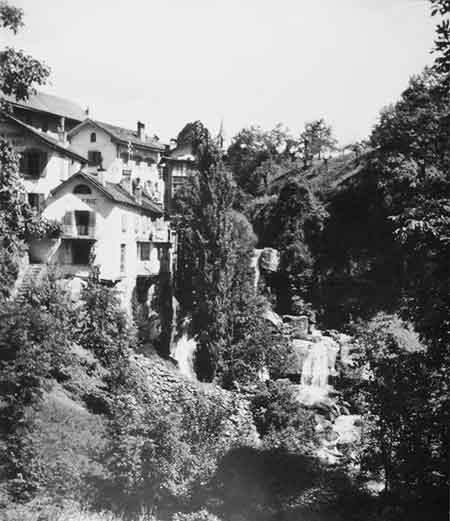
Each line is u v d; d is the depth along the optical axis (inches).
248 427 1039.0
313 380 1658.5
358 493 710.5
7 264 867.4
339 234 2346.2
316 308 2199.8
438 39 552.1
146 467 621.6
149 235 1769.2
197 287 1578.5
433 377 585.3
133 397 885.2
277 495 698.2
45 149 1665.8
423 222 547.5
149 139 2751.0
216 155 1674.5
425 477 590.2
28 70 757.9
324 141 3385.8
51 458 617.3
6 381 594.9
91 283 1151.0
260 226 2486.5
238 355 1583.4
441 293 558.6
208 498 669.3
